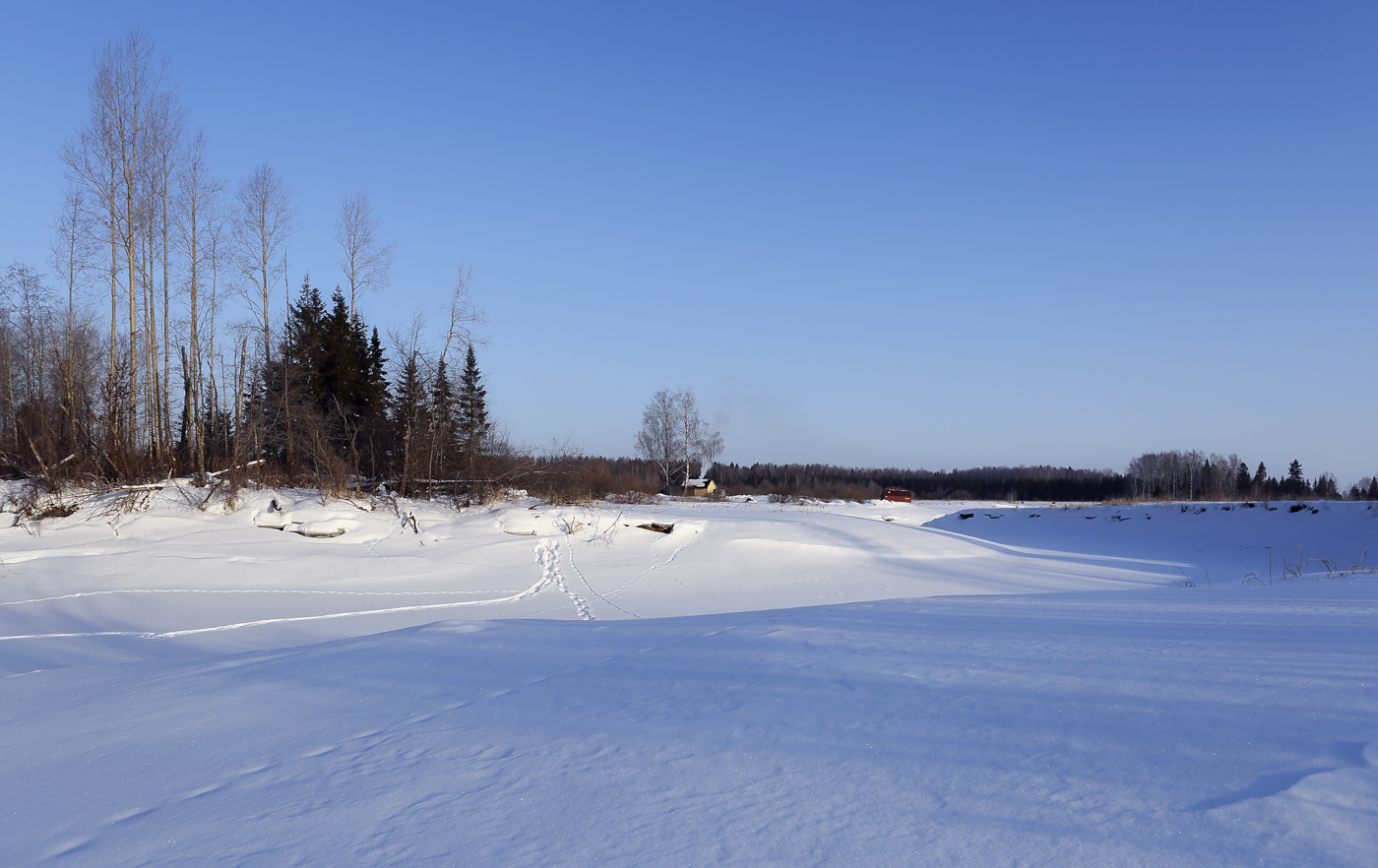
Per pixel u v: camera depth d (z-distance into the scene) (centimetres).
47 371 2784
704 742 357
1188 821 234
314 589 1820
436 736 406
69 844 304
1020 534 2853
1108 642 519
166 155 2639
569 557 2277
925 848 232
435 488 2900
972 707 376
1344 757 270
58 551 1938
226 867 267
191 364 2748
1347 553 2044
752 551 2350
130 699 599
